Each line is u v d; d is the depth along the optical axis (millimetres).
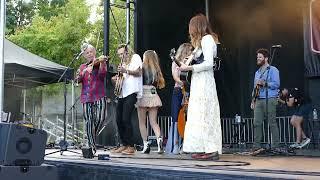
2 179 3588
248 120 8992
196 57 4438
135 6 8297
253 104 5766
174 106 5516
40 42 17906
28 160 3797
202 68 4281
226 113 9398
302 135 7812
